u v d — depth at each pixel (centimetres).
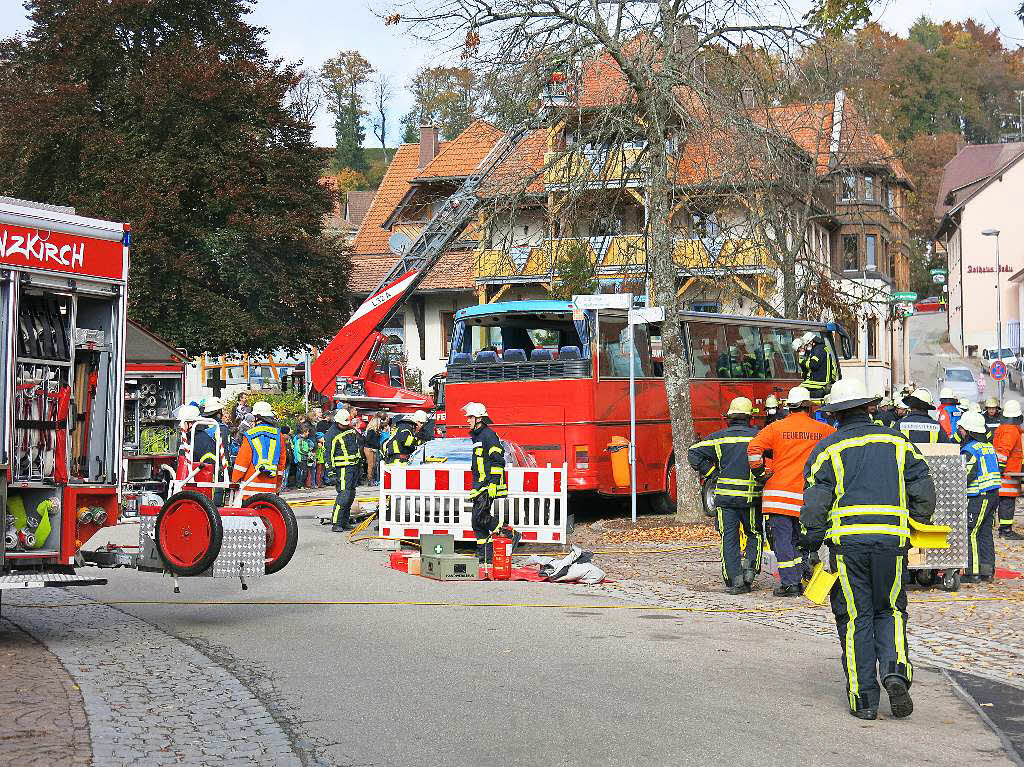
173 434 1714
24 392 1027
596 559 1684
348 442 2067
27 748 683
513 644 1038
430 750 695
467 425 2219
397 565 1595
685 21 1970
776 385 2658
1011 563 1625
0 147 3816
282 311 4075
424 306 5134
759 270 2831
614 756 682
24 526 1030
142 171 3741
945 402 2042
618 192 2131
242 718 768
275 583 1455
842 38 1980
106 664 945
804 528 802
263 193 3944
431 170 4453
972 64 9469
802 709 801
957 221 8375
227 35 4078
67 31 3834
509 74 1984
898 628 784
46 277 1034
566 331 2330
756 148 2030
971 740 727
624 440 2184
